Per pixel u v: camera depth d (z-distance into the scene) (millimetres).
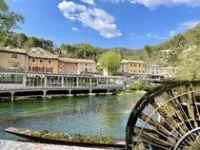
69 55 118812
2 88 33750
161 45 161750
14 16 33688
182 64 22953
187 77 19062
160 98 9156
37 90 38156
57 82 43250
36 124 19422
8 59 51781
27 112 24625
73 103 33781
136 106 9234
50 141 11055
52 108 28094
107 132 17312
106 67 80312
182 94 8586
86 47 160000
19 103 31078
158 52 152500
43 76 40688
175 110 8672
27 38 115938
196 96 8812
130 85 60500
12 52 52375
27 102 32375
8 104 29734
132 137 9164
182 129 8461
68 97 41531
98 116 23656
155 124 8883
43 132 11828
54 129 17938
